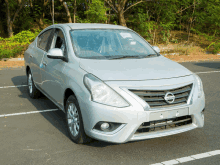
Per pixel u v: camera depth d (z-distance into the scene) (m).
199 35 23.39
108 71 3.40
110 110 3.06
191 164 3.14
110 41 4.42
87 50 4.09
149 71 3.49
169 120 3.31
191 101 3.40
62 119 4.79
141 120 3.08
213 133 4.17
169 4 19.69
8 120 4.69
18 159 3.23
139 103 3.09
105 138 3.14
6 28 23.28
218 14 20.72
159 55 4.49
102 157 3.31
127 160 3.24
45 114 5.06
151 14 21.02
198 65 12.45
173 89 3.30
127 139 3.11
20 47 14.31
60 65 4.12
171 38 22.34
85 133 3.45
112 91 3.12
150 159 3.27
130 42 4.60
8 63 11.84
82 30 4.53
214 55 16.94
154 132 3.26
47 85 4.71
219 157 3.34
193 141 3.84
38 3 24.98
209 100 6.26
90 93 3.20
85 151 3.47
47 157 3.29
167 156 3.36
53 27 5.16
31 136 3.96
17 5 21.52
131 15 21.39
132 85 3.16
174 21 21.75
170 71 3.58
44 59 4.91
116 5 19.05
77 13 23.11
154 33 20.44
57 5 25.41
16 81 8.13
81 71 3.54
